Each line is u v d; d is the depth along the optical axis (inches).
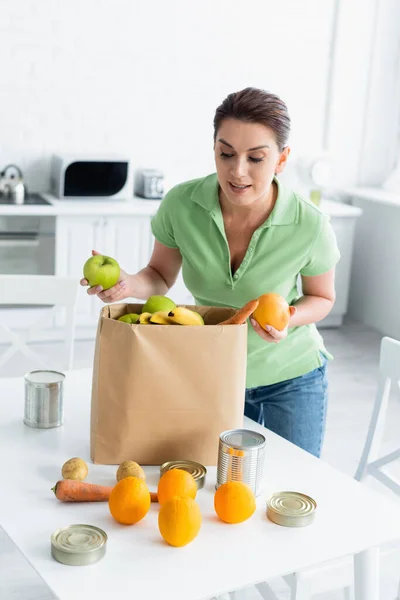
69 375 77.7
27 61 177.3
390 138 212.8
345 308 201.0
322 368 79.1
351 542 52.6
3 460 60.4
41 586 90.9
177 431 59.9
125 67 185.0
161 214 75.6
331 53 202.4
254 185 64.7
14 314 171.3
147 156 191.9
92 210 170.1
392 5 204.7
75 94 182.7
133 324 57.7
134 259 177.2
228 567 49.1
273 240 71.5
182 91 191.0
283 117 63.4
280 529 53.6
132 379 58.3
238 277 72.7
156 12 184.4
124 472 56.9
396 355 76.6
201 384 59.2
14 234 167.9
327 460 129.0
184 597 46.0
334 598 91.7
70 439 64.5
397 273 195.6
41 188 184.4
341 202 212.2
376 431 78.8
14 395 72.6
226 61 193.2
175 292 182.7
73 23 178.7
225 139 63.5
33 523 52.5
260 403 78.1
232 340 58.9
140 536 51.8
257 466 56.9
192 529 50.2
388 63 208.1
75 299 91.7
